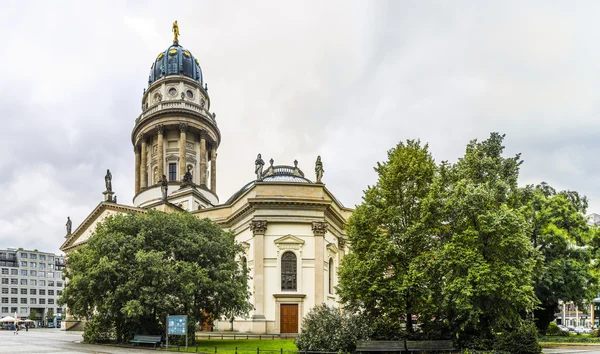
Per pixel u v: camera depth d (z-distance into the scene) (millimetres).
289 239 49219
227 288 37188
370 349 26766
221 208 57812
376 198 32406
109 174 72500
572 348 34094
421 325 30719
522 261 28344
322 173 52719
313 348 27344
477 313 26688
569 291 41812
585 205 48906
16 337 53125
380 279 30344
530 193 42312
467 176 32094
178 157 75500
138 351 31391
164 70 81062
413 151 33094
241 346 33875
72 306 39312
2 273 157125
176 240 37969
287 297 47812
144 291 34219
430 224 29984
